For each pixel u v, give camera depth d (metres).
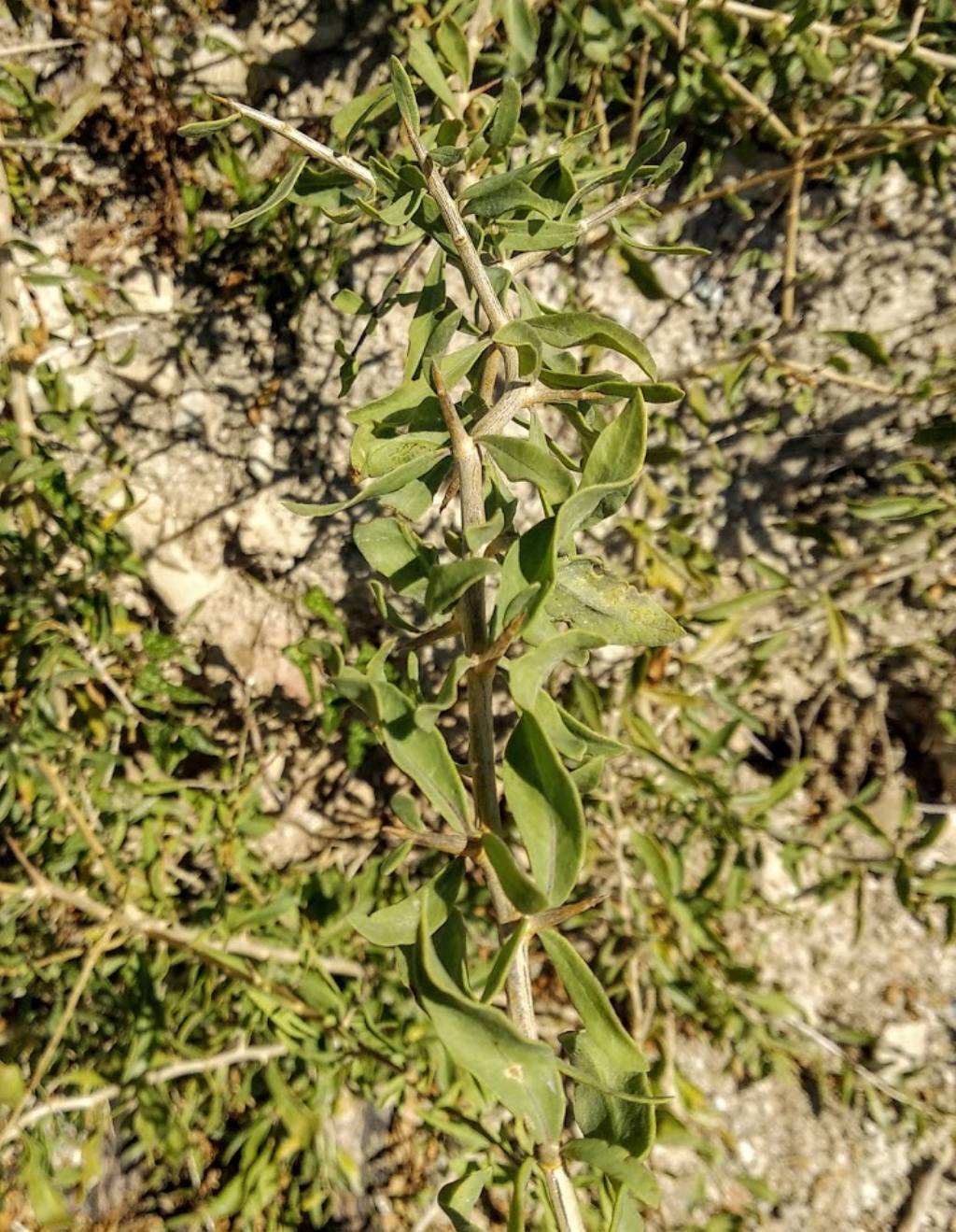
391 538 0.19
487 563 0.16
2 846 0.48
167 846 0.47
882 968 0.57
